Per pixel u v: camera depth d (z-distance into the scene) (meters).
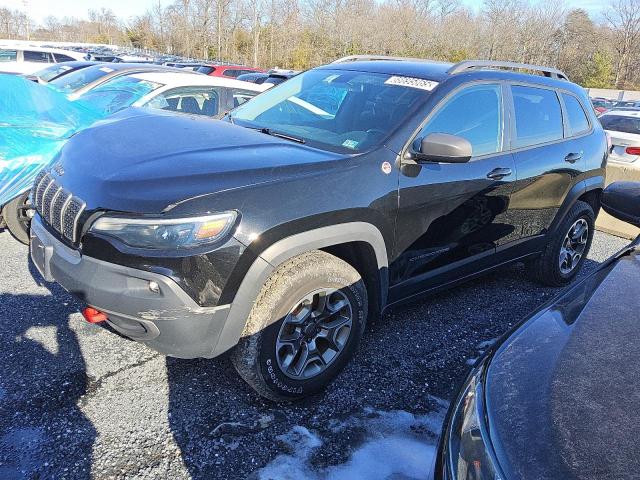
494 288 4.64
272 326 2.56
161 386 2.91
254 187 2.44
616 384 1.47
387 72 3.73
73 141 3.07
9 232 4.82
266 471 2.39
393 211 2.94
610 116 9.80
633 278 2.03
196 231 2.27
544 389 1.47
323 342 2.90
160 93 6.58
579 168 4.38
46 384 2.84
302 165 2.68
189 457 2.44
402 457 2.54
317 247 2.62
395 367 3.27
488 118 3.63
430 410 2.90
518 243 4.09
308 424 2.71
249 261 2.38
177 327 2.32
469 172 3.37
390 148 3.01
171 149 2.73
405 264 3.19
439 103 3.29
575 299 1.96
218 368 3.12
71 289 2.46
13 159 4.15
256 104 3.99
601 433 1.31
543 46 54.09
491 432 1.40
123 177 2.46
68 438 2.49
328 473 2.40
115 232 2.31
